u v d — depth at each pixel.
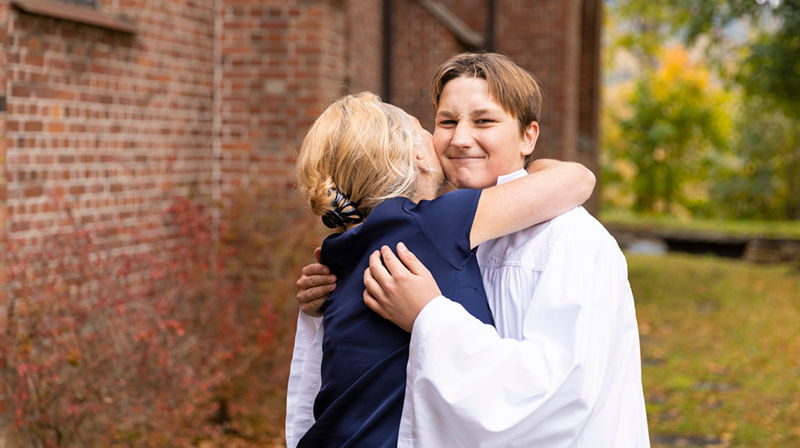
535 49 8.98
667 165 25.75
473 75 1.62
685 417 5.55
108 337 3.93
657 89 25.39
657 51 25.22
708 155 26.41
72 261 3.97
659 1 15.08
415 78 8.38
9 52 3.61
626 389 1.56
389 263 1.46
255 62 5.28
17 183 3.69
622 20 23.88
